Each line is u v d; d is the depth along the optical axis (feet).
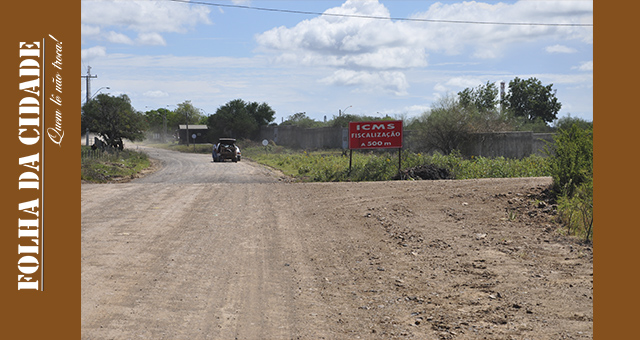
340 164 103.45
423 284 25.07
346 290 24.47
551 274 25.32
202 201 51.26
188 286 24.80
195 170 124.98
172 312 21.08
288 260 30.12
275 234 37.11
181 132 346.95
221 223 40.86
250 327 19.57
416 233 36.14
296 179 95.09
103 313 20.77
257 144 277.44
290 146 248.52
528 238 32.83
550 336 18.04
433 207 44.55
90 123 188.44
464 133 138.00
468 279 25.45
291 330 19.30
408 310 21.50
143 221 40.91
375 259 30.19
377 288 24.68
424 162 87.25
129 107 196.54
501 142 136.46
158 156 203.00
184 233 37.06
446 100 144.36
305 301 22.85
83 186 62.69
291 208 47.52
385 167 86.28
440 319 20.27
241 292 24.04
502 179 58.18
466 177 79.36
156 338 18.25
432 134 140.87
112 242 33.45
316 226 39.83
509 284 24.21
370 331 19.21
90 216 42.22
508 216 39.29
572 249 29.45
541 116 262.88
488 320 19.94
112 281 25.21
